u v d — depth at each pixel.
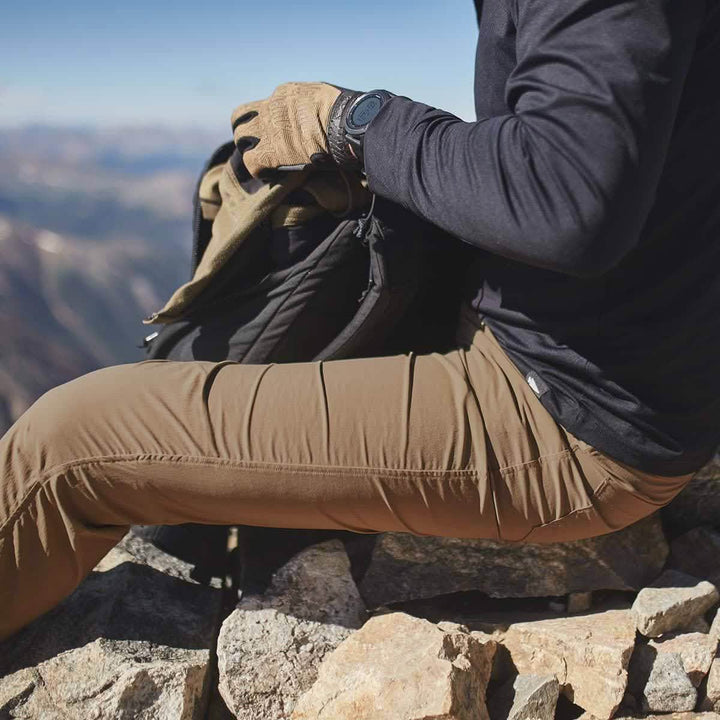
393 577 1.62
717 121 1.10
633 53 0.96
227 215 1.58
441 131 1.16
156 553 1.68
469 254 1.53
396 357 1.40
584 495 1.33
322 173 1.49
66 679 1.38
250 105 1.53
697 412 1.29
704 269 1.19
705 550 1.64
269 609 1.50
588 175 0.98
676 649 1.44
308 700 1.34
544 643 1.45
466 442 1.32
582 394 1.26
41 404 1.34
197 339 1.63
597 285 1.21
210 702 1.50
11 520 1.31
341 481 1.32
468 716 1.27
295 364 1.40
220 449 1.31
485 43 1.21
